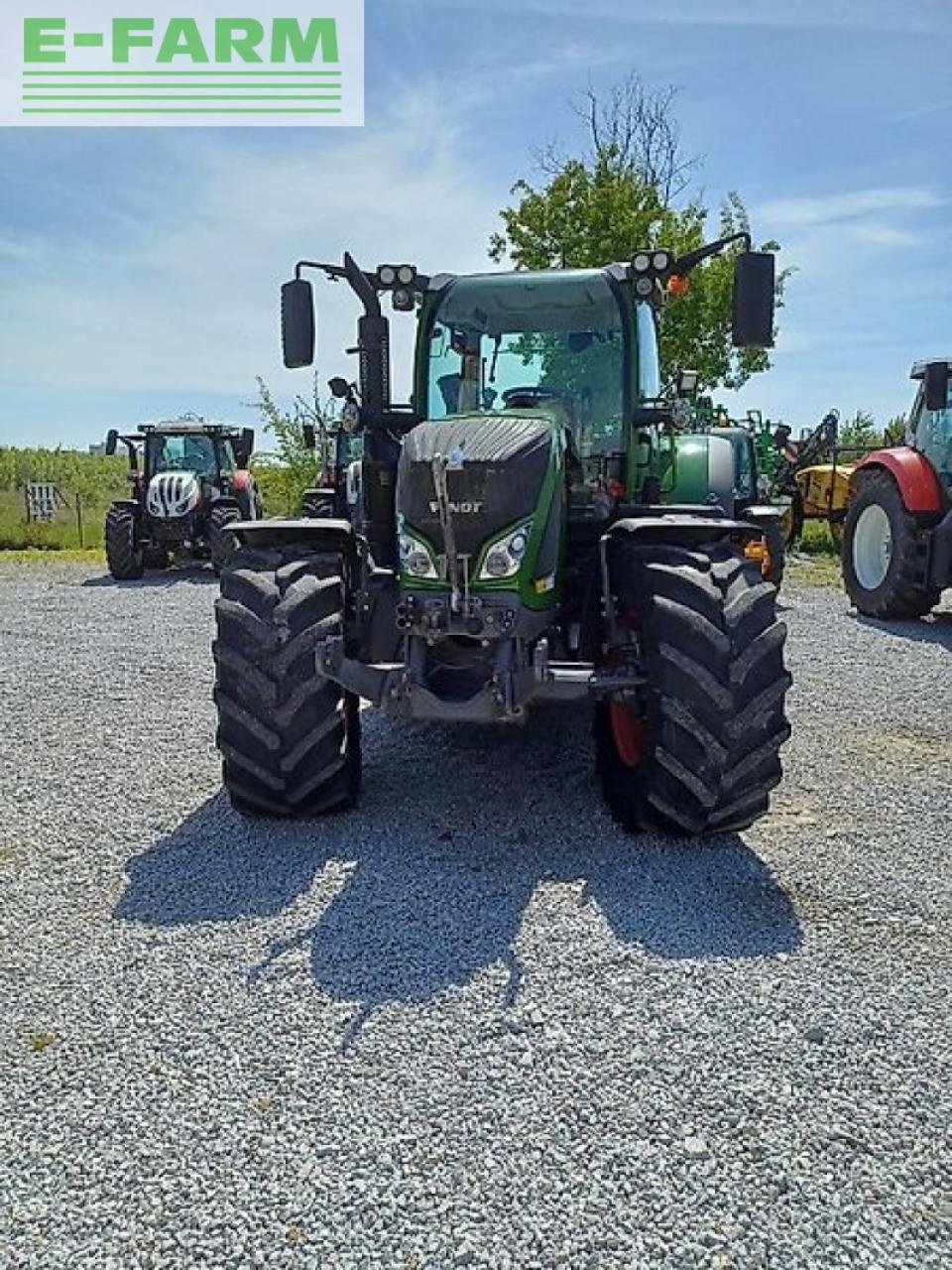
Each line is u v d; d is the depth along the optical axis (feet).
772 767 11.67
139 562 45.09
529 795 13.85
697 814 11.63
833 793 14.01
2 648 26.37
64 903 10.82
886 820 12.98
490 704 11.50
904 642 25.29
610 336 14.99
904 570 27.55
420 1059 7.98
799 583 38.09
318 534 13.05
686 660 11.30
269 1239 6.27
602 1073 7.78
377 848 12.07
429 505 11.90
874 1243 6.21
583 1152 6.95
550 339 15.12
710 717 11.31
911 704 18.81
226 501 44.55
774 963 9.35
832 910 10.42
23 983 9.19
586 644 13.57
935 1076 7.74
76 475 136.05
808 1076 7.74
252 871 11.51
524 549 11.77
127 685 21.74
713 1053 8.01
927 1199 6.55
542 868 11.45
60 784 14.84
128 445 48.39
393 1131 7.17
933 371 27.78
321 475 37.73
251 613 12.24
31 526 68.13
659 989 8.91
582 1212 6.44
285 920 10.32
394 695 11.66
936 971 9.21
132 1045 8.22
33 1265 6.12
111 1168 6.88
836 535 48.06
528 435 12.22
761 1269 6.03
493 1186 6.66
